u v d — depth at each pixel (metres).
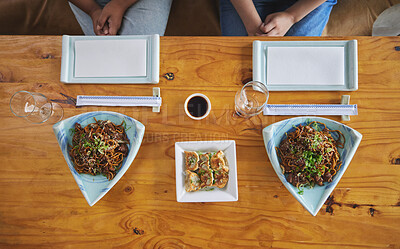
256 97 1.30
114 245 1.26
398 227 1.25
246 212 1.26
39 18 2.03
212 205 1.27
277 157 1.26
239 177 1.28
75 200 1.26
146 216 1.26
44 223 1.25
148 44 1.31
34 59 1.33
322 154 1.19
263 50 1.31
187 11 2.04
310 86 1.30
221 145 1.23
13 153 1.28
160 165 1.28
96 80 1.29
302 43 1.31
